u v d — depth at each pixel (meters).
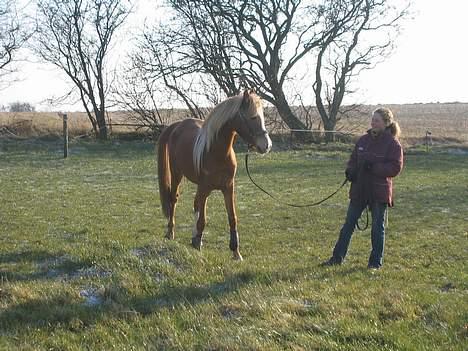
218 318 5.18
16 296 5.80
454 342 4.66
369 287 6.34
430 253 8.86
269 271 6.83
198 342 4.65
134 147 28.97
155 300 5.81
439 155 26.95
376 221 7.47
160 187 9.68
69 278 6.59
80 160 23.81
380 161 7.24
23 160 23.31
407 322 5.11
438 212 12.88
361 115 37.56
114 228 10.66
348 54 32.81
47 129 31.22
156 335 4.89
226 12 31.14
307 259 8.46
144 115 32.06
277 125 32.94
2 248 8.33
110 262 6.93
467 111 94.31
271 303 5.48
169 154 9.48
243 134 7.86
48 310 5.46
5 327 5.14
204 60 30.98
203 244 9.69
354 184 7.52
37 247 8.29
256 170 21.05
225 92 31.69
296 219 12.02
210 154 8.01
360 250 9.08
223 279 6.46
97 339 4.87
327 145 30.02
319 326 4.93
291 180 18.45
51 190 15.73
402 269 7.64
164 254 7.30
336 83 33.19
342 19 31.73
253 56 32.22
